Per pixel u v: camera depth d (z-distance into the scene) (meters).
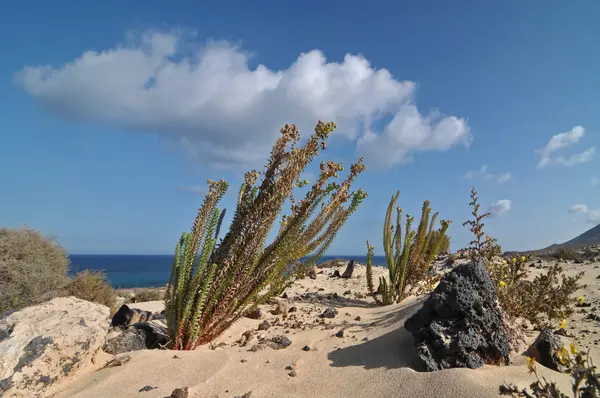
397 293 6.59
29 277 7.25
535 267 8.98
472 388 2.76
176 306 4.32
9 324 3.45
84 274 7.82
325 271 11.23
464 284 3.54
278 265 4.49
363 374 3.28
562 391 2.71
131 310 5.25
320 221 4.64
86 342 3.59
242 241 4.39
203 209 4.51
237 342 4.55
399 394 2.88
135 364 3.59
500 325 3.44
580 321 4.40
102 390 3.12
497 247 5.00
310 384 3.16
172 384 3.21
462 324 3.41
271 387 3.13
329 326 4.80
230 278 4.40
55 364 3.32
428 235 6.85
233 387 3.14
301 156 4.24
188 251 4.36
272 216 4.37
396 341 3.78
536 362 3.22
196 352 3.92
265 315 5.69
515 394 2.64
